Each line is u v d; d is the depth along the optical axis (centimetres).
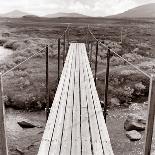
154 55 3083
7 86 1653
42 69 2145
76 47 2488
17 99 1456
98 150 537
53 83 1728
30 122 1249
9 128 1196
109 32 5547
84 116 718
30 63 2381
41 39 4253
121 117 1377
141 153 1054
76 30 6016
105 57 2769
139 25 8681
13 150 1016
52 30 6194
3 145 360
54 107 782
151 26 8019
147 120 349
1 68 2197
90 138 590
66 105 804
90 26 7669
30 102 1442
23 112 1378
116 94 1620
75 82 1090
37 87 1641
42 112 1388
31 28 7025
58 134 603
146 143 356
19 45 3622
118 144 1119
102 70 2142
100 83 1758
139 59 2722
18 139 1102
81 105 807
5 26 8294
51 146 548
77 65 1478
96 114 735
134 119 1260
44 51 2908
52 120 684
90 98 879
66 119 694
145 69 2217
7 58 2731
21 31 6153
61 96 893
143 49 3453
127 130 1222
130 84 1770
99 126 654
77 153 525
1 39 4406
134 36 4891
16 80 1773
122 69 2109
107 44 3559
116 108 1481
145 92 1705
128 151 1068
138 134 1167
